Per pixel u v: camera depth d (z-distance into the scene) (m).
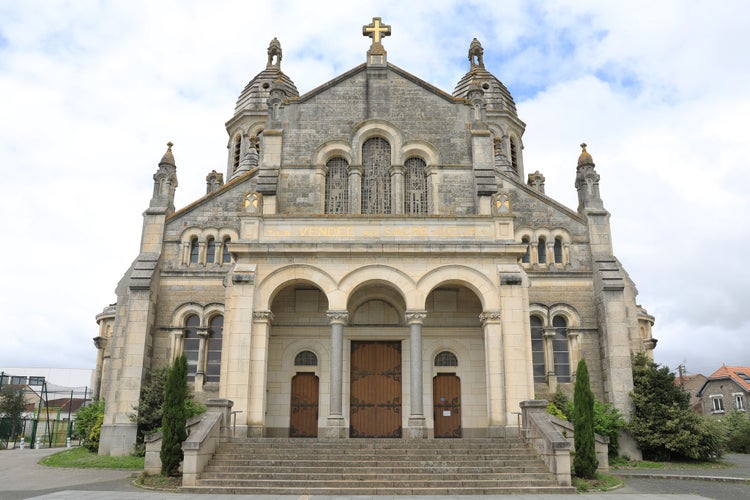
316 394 28.67
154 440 22.05
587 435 21.62
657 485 21.48
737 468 26.86
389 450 21.62
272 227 27.20
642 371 30.11
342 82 32.69
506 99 47.78
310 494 18.52
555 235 33.31
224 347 26.14
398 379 28.89
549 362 31.39
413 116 32.22
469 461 20.78
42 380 57.66
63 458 28.70
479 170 31.05
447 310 29.62
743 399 61.09
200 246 32.88
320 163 31.31
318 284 26.19
